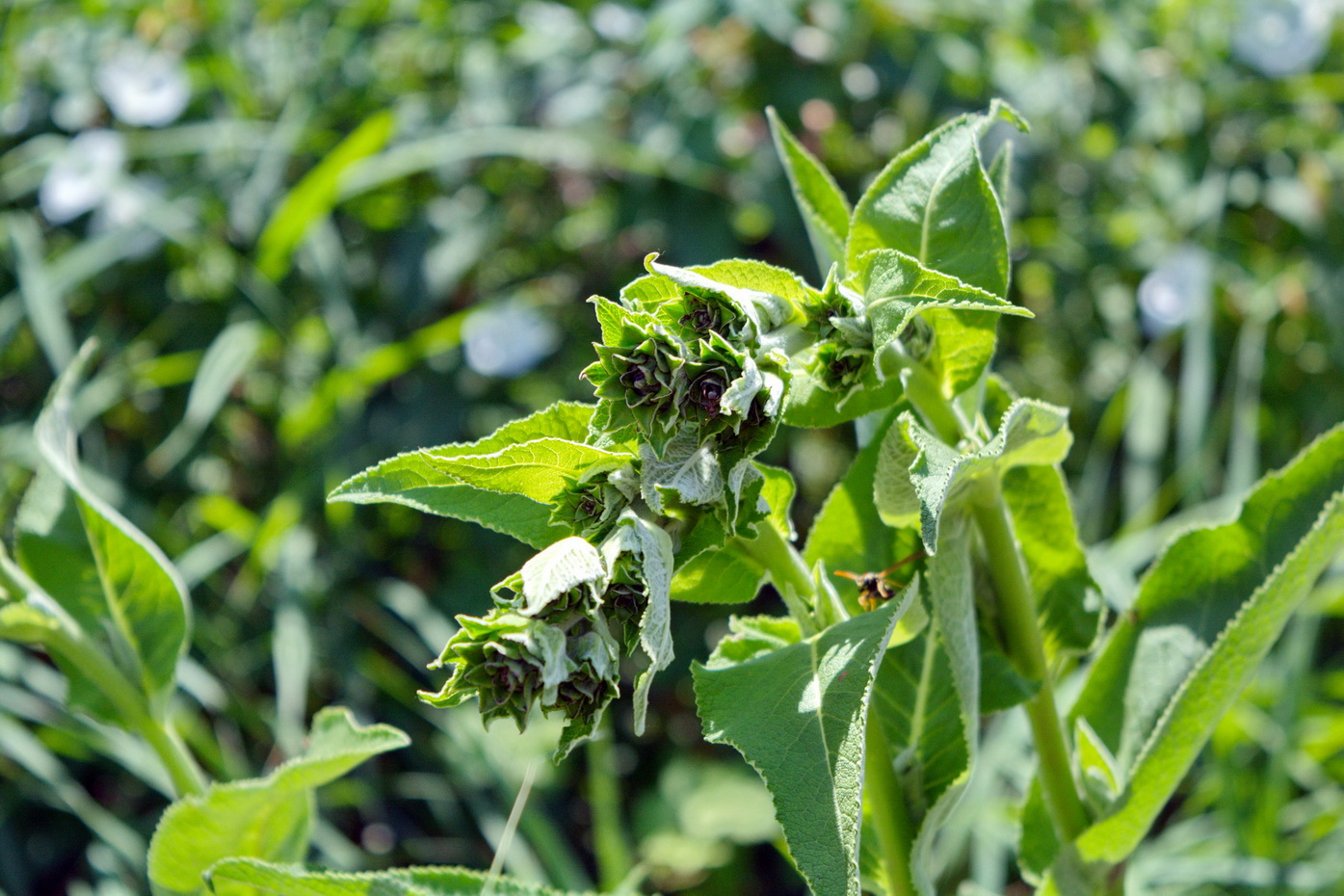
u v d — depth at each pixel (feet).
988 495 3.39
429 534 8.46
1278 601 3.44
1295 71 9.56
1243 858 6.40
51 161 8.55
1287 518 3.64
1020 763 6.32
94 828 6.61
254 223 8.82
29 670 6.80
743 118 8.60
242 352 7.95
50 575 3.78
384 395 8.63
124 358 8.55
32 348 8.60
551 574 3.01
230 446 8.94
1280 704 6.66
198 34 9.46
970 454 3.16
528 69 9.29
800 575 3.35
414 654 8.12
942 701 3.50
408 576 8.37
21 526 3.80
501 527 3.30
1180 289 8.72
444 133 8.98
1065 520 3.62
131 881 6.88
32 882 7.41
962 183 3.35
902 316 3.14
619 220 8.57
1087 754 3.64
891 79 8.64
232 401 8.94
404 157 8.09
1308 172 9.25
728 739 3.12
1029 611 3.49
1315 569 3.45
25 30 9.24
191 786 3.78
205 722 7.81
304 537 7.98
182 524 8.48
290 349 8.75
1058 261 9.09
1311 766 7.26
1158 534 7.44
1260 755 7.23
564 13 9.52
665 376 3.05
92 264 8.10
